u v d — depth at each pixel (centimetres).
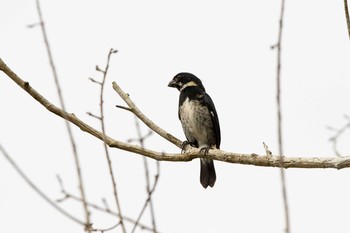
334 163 923
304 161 948
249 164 1029
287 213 557
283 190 566
